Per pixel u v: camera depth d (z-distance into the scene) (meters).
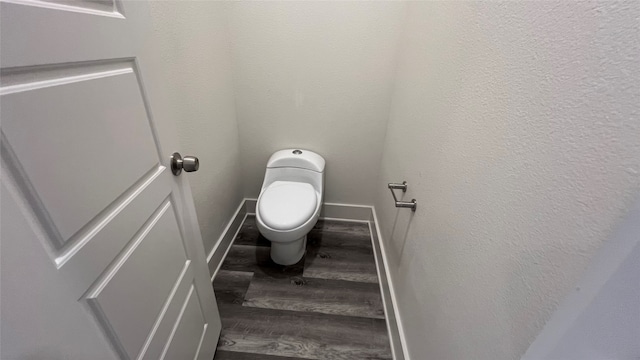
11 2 0.33
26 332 0.36
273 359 1.13
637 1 0.27
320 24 1.38
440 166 0.77
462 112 0.66
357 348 1.18
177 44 0.99
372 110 1.59
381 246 1.54
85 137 0.45
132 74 0.57
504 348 0.46
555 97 0.37
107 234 0.50
